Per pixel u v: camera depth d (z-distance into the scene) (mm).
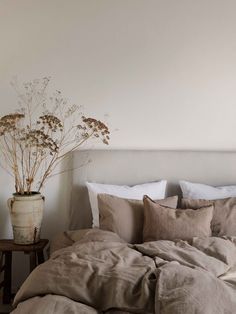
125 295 1572
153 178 2938
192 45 2893
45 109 2904
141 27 2859
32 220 2605
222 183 2967
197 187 2840
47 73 2879
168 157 2949
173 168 2945
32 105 2895
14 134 2865
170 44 2887
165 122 2986
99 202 2613
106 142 2773
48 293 1636
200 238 2262
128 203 2615
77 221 2879
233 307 1483
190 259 1962
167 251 2037
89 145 2971
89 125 2689
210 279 1631
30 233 2611
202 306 1439
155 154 2947
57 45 2854
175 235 2396
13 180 2934
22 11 2803
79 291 1604
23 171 2891
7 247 2586
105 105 2938
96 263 1776
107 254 1901
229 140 3031
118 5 2832
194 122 2994
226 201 2668
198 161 2957
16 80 2869
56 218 3000
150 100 2953
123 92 2932
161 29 2867
